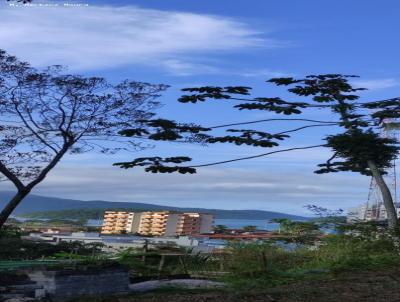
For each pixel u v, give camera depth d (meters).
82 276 10.53
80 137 12.38
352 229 18.36
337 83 19.91
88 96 11.96
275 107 18.66
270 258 16.55
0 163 11.42
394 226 18.12
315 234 19.73
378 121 20.53
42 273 10.22
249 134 17.73
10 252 17.23
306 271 13.83
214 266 16.91
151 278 14.34
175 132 15.64
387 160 21.09
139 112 12.57
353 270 13.67
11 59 11.20
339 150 20.91
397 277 11.55
